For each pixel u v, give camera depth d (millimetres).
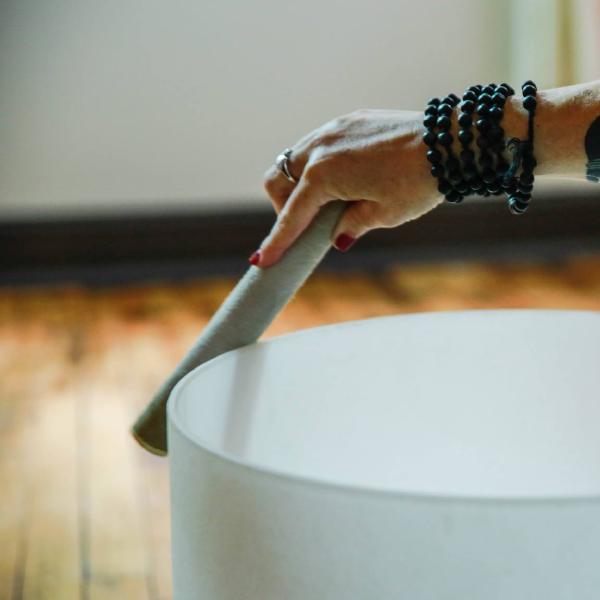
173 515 963
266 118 4926
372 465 1161
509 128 1155
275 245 1169
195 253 4965
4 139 4758
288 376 1113
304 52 4871
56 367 3582
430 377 1167
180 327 4078
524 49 4785
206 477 905
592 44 4660
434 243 5082
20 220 4816
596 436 1189
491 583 829
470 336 1166
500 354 1173
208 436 1048
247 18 4801
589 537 822
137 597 2152
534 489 1194
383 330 1146
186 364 1162
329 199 1183
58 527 2447
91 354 3727
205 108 4883
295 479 857
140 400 3244
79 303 4488
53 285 4793
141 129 4859
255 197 5008
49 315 4297
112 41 4738
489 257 5078
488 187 1171
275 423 1113
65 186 4855
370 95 4941
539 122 1150
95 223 4871
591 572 826
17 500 2582
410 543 835
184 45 4797
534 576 826
